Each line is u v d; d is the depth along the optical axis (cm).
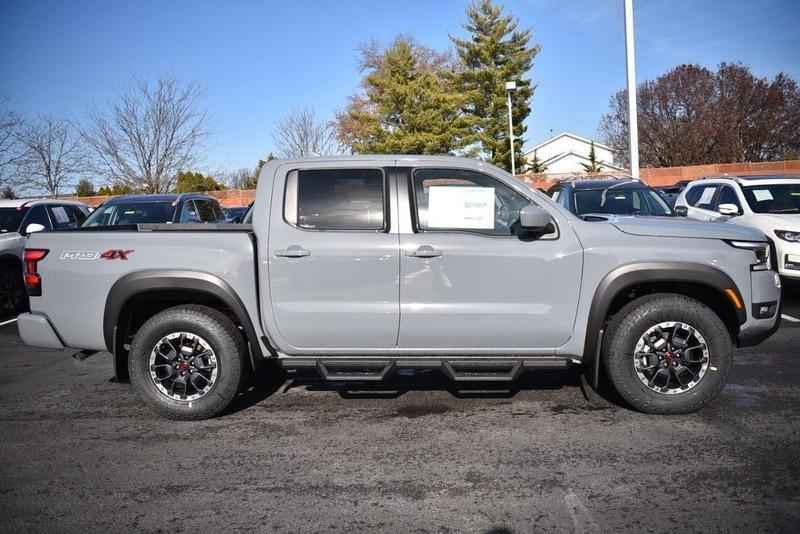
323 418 485
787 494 348
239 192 3431
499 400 514
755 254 462
